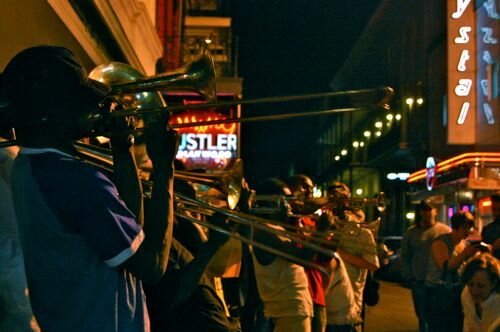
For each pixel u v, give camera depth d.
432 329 6.96
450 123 20.92
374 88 2.61
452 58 20.98
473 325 5.16
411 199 25.38
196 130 12.49
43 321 1.92
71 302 1.89
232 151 12.50
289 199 5.09
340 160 43.97
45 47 2.05
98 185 1.91
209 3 24.62
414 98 28.47
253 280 5.14
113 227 1.88
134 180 2.14
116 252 1.88
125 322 1.96
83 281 1.89
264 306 4.99
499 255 6.59
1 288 2.56
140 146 3.40
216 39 18.22
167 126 2.18
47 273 1.89
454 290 6.71
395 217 34.09
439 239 7.08
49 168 1.92
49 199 1.89
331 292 6.00
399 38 31.72
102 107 2.15
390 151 30.55
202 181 3.60
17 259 2.60
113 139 2.15
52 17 5.32
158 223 2.06
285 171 47.34
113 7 7.59
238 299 5.28
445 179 21.80
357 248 6.27
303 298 4.89
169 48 14.79
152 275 2.00
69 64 2.04
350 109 2.66
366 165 36.78
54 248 1.89
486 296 4.84
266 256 4.88
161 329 3.27
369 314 11.69
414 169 31.39
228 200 3.62
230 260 4.29
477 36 20.88
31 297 1.95
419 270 7.95
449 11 20.98
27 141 2.02
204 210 3.68
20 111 2.00
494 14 19.62
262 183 5.16
